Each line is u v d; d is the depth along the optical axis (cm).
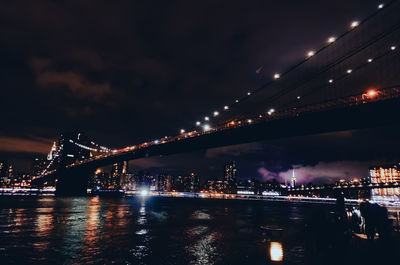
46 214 3081
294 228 1944
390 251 827
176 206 5956
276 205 8056
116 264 1082
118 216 3064
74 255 1216
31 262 1110
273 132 4419
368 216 955
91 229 1980
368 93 3347
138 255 1213
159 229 2062
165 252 1267
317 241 1059
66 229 1959
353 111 3412
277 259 915
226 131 5000
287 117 4059
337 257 788
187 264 1070
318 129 3950
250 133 4712
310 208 6362
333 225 1181
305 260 860
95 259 1152
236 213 4131
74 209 3950
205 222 2627
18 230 1891
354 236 1042
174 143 6141
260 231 1966
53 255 1213
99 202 6475
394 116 3219
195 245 1431
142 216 3150
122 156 8088
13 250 1297
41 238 1603
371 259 754
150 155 7275
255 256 1057
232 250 1277
